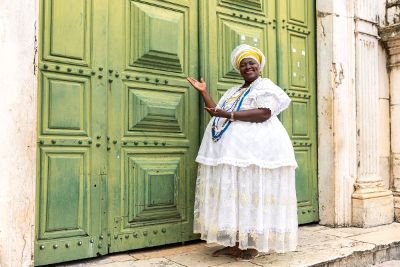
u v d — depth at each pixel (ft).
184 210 10.18
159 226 9.79
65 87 8.48
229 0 11.08
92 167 8.80
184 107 10.23
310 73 13.00
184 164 10.19
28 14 7.48
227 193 8.38
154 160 9.73
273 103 8.70
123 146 9.27
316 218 12.91
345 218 12.62
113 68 9.16
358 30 13.08
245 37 11.29
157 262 8.79
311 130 12.95
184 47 10.30
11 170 7.23
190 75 10.36
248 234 8.50
